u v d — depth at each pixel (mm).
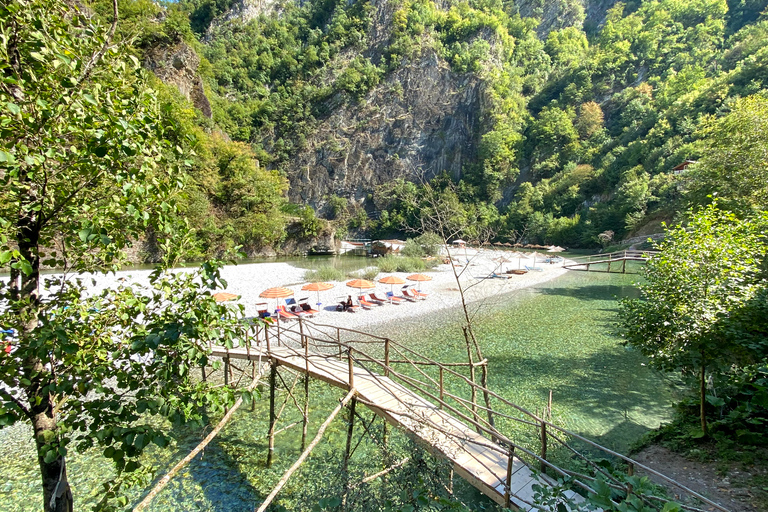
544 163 87812
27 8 3078
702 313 7004
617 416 10305
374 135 96250
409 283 31859
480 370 13992
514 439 9320
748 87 55781
